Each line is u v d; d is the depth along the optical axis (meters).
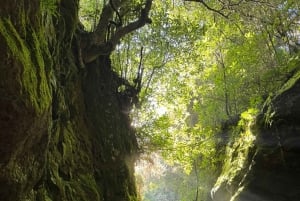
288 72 14.08
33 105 4.51
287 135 12.02
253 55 15.96
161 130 15.27
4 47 4.00
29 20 5.05
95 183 9.38
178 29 14.38
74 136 8.96
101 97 11.55
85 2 12.70
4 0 4.28
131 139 13.59
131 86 13.35
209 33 15.59
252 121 13.69
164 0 14.24
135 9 12.32
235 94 18.77
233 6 12.75
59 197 6.99
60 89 7.76
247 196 12.84
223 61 18.34
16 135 4.37
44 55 5.54
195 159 18.73
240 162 14.52
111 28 11.17
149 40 14.43
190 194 23.72
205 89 18.50
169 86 15.96
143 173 17.62
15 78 4.20
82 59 10.00
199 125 17.44
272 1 13.75
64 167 7.86
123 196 11.32
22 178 4.92
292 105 11.94
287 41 15.08
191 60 15.34
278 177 12.29
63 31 8.16
